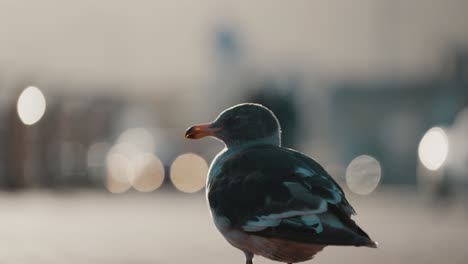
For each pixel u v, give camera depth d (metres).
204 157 40.84
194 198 29.73
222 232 9.74
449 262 13.74
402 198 30.75
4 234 17.16
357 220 21.39
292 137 31.34
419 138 52.81
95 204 25.59
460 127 25.94
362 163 38.62
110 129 41.06
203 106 43.91
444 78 52.19
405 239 17.25
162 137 43.00
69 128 34.44
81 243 15.76
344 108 54.03
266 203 9.31
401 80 54.66
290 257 9.55
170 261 13.48
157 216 21.80
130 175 38.44
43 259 13.43
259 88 31.62
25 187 31.06
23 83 31.09
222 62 42.88
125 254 14.28
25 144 30.91
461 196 24.95
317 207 9.03
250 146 10.39
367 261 13.87
